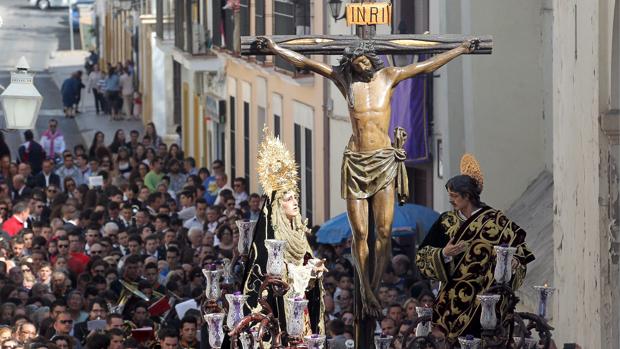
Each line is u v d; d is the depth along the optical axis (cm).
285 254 1545
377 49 1472
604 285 1883
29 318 2884
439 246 1700
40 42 12550
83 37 12262
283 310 1541
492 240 1652
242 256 1593
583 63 1948
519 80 3192
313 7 4491
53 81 10638
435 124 3462
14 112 2909
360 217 1440
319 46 1466
